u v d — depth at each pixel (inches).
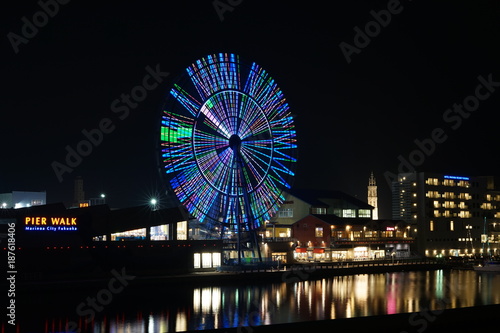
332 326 2432.3
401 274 4768.7
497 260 5787.4
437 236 6437.0
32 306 2834.6
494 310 2817.4
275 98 4461.1
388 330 2534.5
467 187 6835.6
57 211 3619.6
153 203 3966.5
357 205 6136.8
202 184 4013.3
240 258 4136.3
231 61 4222.4
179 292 3368.6
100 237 3914.9
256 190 4347.9
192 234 4881.9
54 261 3469.5
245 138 4288.9
